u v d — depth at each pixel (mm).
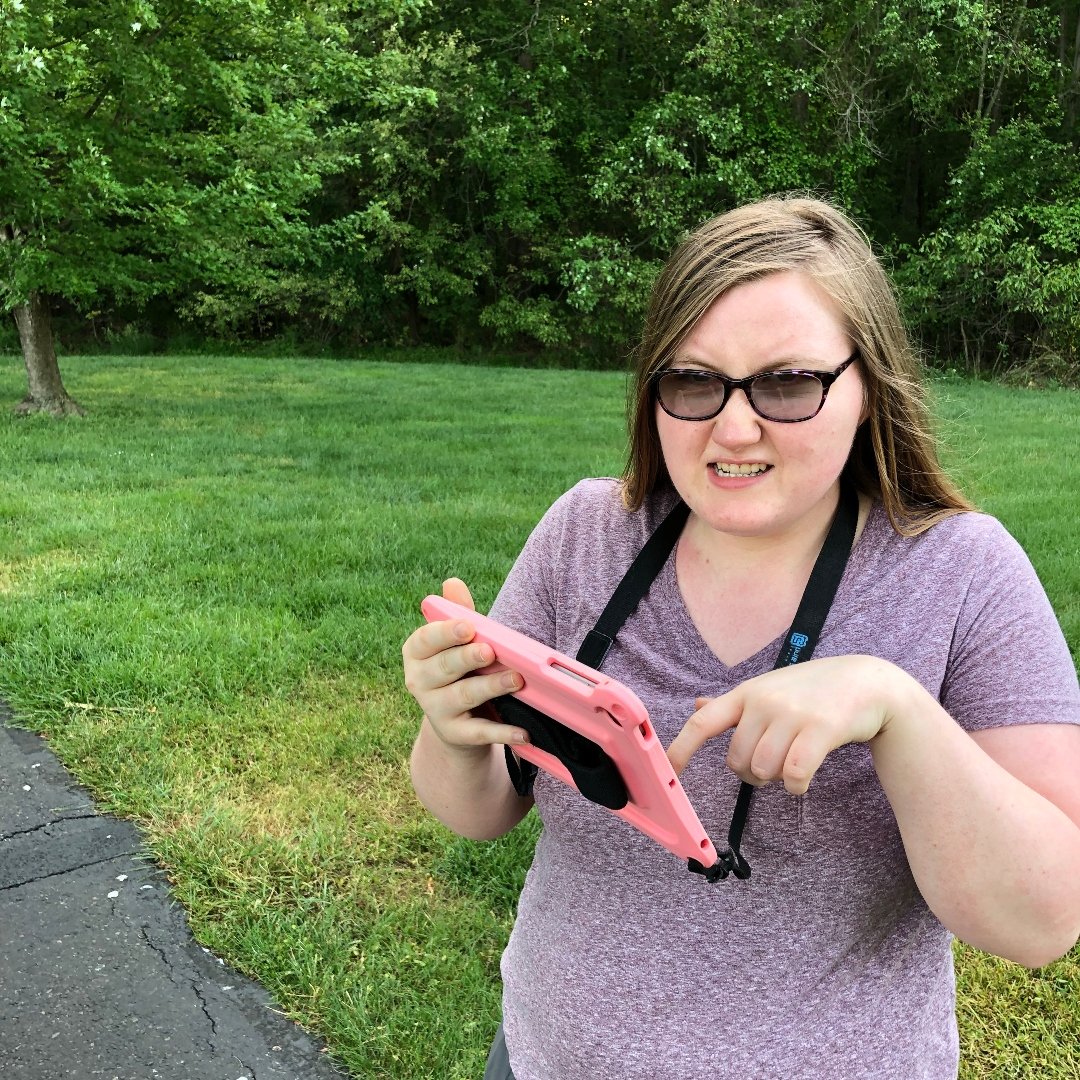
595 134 23781
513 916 2725
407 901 2750
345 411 12211
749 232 1044
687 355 1041
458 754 1146
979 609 1033
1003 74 20672
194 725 3629
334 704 3826
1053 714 978
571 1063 1103
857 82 21250
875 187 23047
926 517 1104
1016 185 20109
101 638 4262
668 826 858
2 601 4727
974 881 883
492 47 23703
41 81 8805
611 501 1266
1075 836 904
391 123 21891
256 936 2568
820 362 1002
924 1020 1065
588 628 1211
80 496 6898
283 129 11312
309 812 3121
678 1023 1050
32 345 10977
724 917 1041
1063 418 13133
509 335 25203
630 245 23984
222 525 6203
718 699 871
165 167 10633
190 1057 2238
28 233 10367
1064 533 6336
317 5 11695
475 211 25469
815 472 1018
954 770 862
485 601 4859
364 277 25188
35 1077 2166
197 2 9766
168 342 25297
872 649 1035
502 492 7520
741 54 20625
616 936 1084
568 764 907
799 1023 1025
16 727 3658
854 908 1027
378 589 4984
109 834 3045
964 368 21375
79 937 2607
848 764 1004
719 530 1053
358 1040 2256
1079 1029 2334
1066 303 18906
